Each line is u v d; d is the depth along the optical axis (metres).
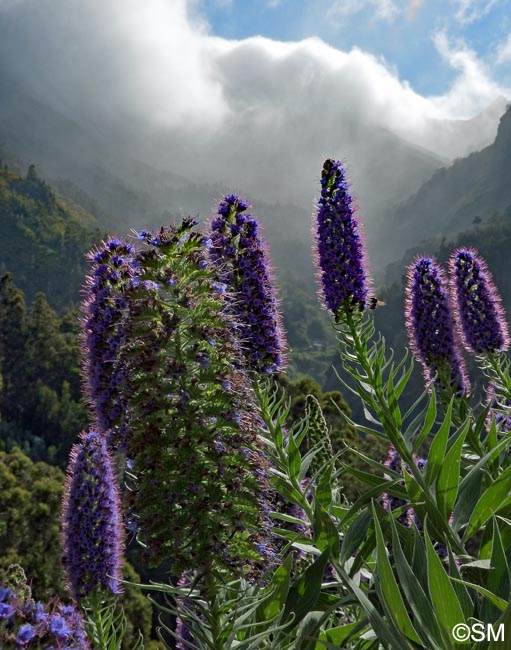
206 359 4.82
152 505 4.68
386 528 6.36
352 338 7.25
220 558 4.62
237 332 6.11
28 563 43.22
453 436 6.97
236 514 4.70
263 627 5.34
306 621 5.59
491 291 9.00
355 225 7.35
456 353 8.29
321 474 6.79
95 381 6.01
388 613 4.63
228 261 6.74
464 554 6.26
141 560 4.72
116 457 6.02
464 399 8.20
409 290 8.48
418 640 4.58
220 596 4.89
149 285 4.98
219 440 4.77
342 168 7.45
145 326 4.89
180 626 6.60
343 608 7.16
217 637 4.72
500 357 9.01
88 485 5.84
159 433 4.71
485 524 6.16
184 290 4.93
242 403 4.98
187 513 4.63
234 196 7.05
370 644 5.95
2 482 48.56
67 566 5.87
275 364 6.84
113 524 5.89
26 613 3.47
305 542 6.75
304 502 6.57
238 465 4.84
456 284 9.08
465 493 6.61
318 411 8.74
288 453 6.65
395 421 6.73
